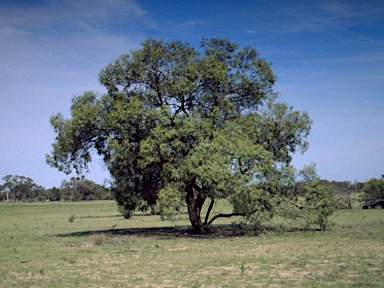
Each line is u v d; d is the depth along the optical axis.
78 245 27.22
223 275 15.78
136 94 34.44
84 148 34.62
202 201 34.84
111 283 14.90
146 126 32.44
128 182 35.00
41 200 184.38
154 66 33.72
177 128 31.25
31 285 14.88
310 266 17.11
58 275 16.77
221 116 33.00
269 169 30.03
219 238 30.36
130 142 33.09
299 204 32.91
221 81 32.97
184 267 17.80
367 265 16.92
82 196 188.88
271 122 32.75
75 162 34.81
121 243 28.06
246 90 35.03
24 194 189.00
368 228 33.81
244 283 14.25
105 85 34.41
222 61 34.53
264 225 37.62
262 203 30.89
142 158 32.44
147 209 37.34
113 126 31.89
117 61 34.06
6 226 49.66
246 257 20.06
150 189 34.81
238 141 30.12
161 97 34.38
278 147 34.03
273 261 18.62
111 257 21.45
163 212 29.45
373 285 13.33
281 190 31.91
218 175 28.66
